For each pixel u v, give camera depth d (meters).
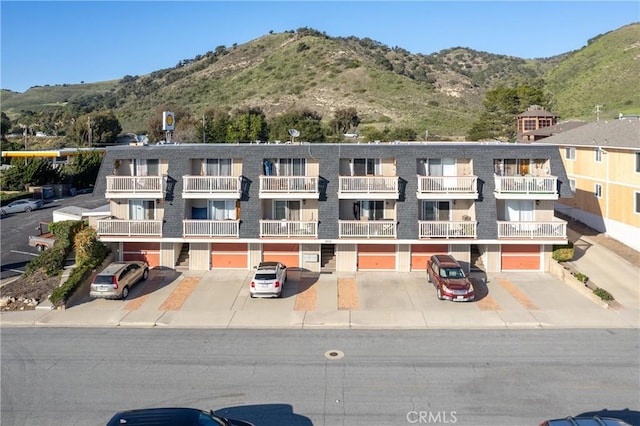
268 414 17.02
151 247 33.62
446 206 33.38
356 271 33.31
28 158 70.19
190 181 32.38
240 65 165.50
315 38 167.38
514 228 31.83
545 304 27.66
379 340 23.41
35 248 41.00
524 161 33.75
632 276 31.05
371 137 89.00
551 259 32.97
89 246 32.06
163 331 24.84
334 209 32.22
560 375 19.69
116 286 28.52
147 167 33.78
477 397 18.05
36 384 19.38
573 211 44.16
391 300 28.53
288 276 32.47
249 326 25.34
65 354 22.16
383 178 31.92
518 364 20.69
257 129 90.69
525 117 70.25
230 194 32.12
